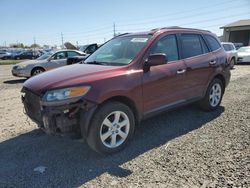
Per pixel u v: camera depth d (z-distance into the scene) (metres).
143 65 4.20
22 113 6.22
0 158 3.85
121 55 4.49
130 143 4.25
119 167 3.51
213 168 3.40
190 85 5.06
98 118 3.63
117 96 3.84
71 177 3.30
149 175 3.28
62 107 3.42
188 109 6.05
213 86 5.79
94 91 3.57
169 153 3.87
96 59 4.79
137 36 4.77
